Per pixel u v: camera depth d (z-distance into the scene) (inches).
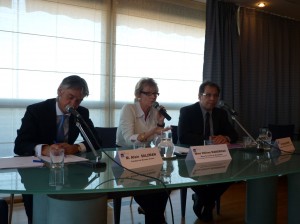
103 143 103.9
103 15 136.5
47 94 124.8
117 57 140.4
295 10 173.8
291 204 70.1
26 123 72.9
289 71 188.2
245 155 74.0
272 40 178.9
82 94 73.2
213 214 109.3
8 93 118.2
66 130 76.7
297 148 88.0
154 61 149.6
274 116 180.5
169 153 68.2
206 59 156.1
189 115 101.1
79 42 131.0
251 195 76.7
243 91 168.2
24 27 119.9
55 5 125.5
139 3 145.0
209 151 65.1
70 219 44.8
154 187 43.8
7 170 52.5
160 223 76.2
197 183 46.4
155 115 93.2
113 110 139.9
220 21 159.3
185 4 158.2
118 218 88.1
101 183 44.9
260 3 162.9
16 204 112.6
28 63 121.0
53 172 51.5
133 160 56.7
